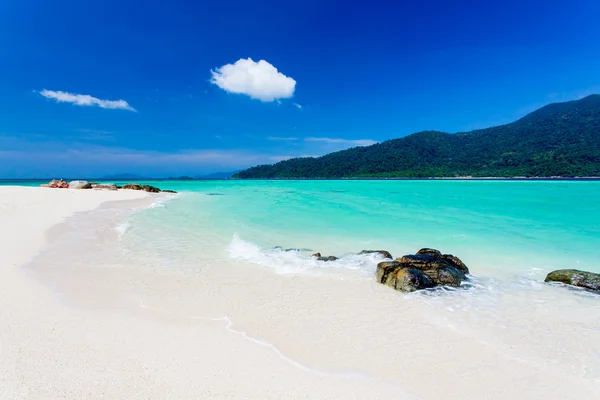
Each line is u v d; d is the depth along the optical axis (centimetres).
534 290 679
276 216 1677
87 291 611
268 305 582
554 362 421
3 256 793
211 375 359
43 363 359
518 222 1495
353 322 521
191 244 1035
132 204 2183
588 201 2425
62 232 1120
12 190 2630
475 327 513
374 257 881
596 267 852
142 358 385
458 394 353
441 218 1611
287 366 390
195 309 554
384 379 374
